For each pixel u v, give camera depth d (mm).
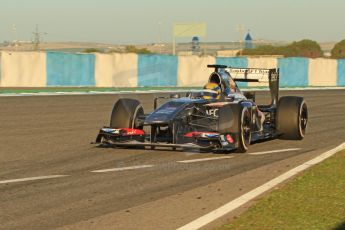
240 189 26891
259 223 21047
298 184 27500
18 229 20625
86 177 29766
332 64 137750
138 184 28094
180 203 24312
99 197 25406
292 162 34188
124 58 110438
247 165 33406
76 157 35844
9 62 100125
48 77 103688
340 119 61156
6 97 84250
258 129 42156
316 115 65562
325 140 44656
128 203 24328
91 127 52000
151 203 24312
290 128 43844
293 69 129625
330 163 32906
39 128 50812
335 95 100812
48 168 32250
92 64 107562
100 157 35844
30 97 85000
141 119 38688
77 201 24672
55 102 77375
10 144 41344
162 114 36750
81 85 106750
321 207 23297
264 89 122000
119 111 38750
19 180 28906
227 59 120188
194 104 38094
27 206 23812
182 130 37281
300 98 44719
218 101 39906
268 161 34781
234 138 37219
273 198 24781
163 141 38219
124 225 21062
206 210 23141
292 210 22844
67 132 48250
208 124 38719
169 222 21422
